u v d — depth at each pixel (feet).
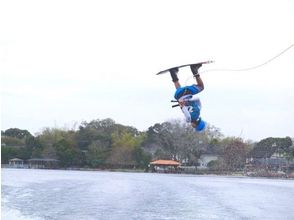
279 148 466.29
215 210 116.16
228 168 449.48
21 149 498.28
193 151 468.75
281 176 411.13
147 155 466.29
